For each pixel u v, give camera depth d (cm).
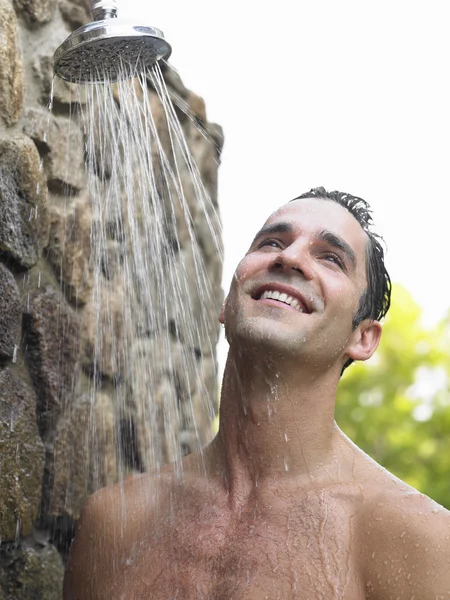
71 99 206
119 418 225
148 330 237
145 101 180
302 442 164
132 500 173
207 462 173
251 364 162
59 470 197
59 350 198
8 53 182
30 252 188
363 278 173
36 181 190
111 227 218
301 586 147
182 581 154
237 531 158
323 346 162
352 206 180
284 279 163
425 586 143
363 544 150
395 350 974
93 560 170
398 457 910
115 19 160
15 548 183
